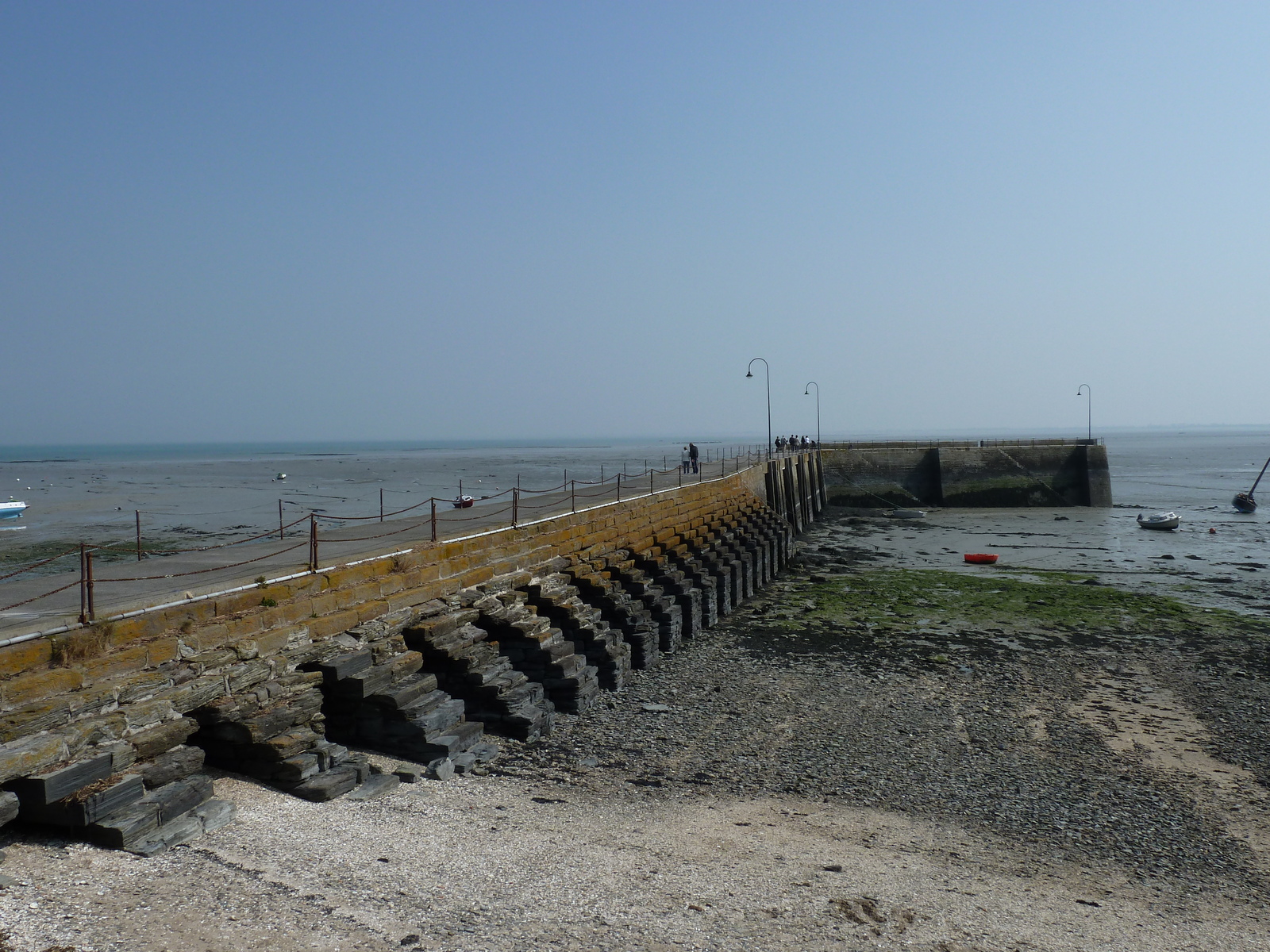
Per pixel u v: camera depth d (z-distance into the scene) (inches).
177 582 519.8
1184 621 1155.3
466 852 402.9
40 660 363.9
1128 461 5984.3
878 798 557.0
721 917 362.3
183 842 362.6
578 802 504.1
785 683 842.8
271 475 4729.3
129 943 285.1
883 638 1058.7
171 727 401.7
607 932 338.0
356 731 534.6
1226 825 535.8
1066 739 693.3
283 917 316.5
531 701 642.8
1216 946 385.7
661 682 826.8
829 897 394.9
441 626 614.9
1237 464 5516.7
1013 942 367.9
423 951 306.0
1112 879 455.5
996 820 529.7
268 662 476.7
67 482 4072.3
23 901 296.4
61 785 341.4
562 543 885.2
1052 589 1385.3
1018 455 2874.0
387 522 918.4
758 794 551.2
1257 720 750.5
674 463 5064.0
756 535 1494.8
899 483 2918.3
